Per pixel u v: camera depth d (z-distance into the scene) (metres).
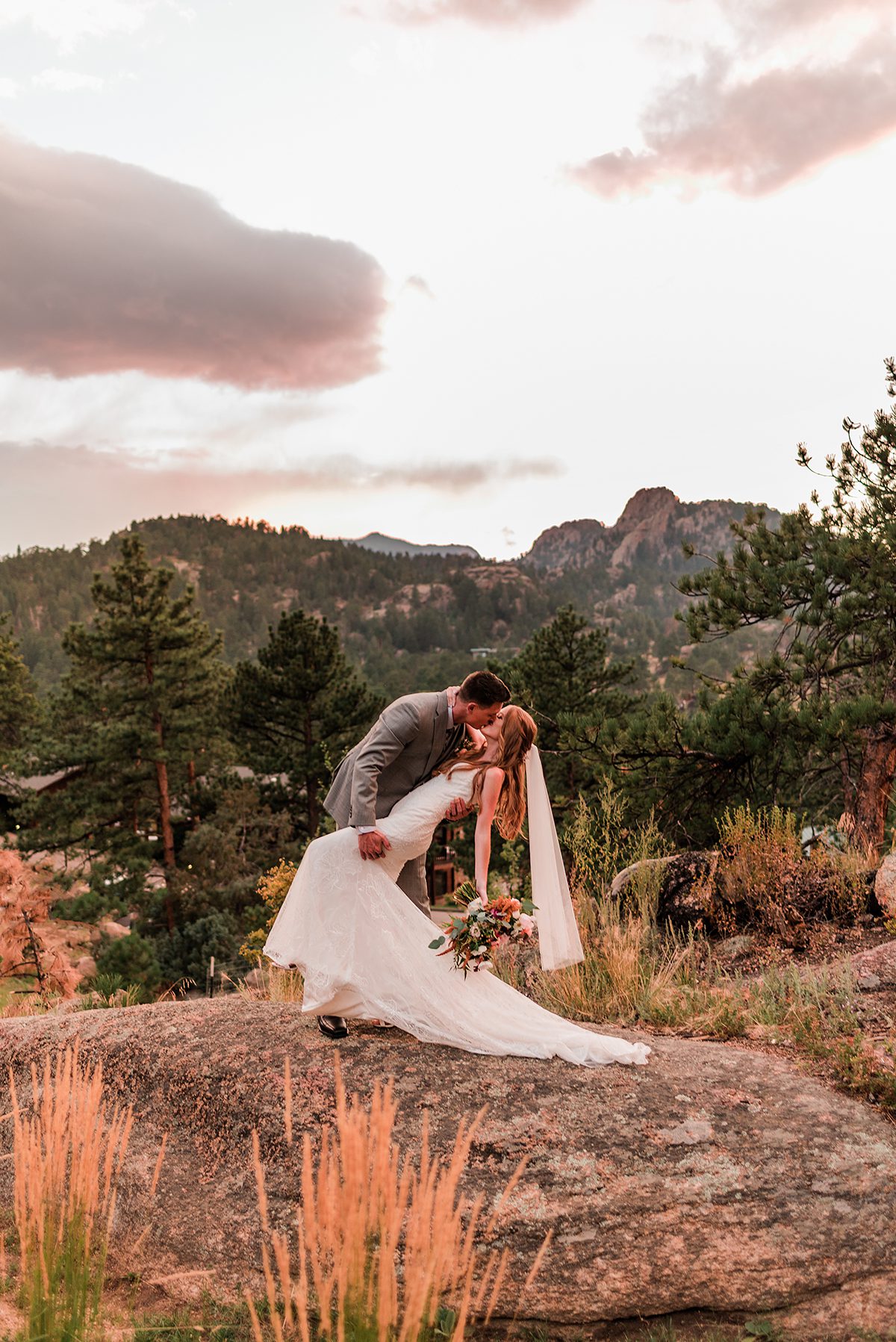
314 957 4.33
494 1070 4.08
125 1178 4.03
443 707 4.44
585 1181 3.48
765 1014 5.12
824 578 12.19
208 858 25.44
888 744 12.31
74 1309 2.95
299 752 29.09
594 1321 3.33
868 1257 3.25
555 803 15.40
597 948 6.32
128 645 30.89
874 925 6.41
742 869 6.87
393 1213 2.39
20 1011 8.57
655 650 191.50
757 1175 3.48
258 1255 3.61
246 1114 3.95
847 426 12.77
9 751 34.12
